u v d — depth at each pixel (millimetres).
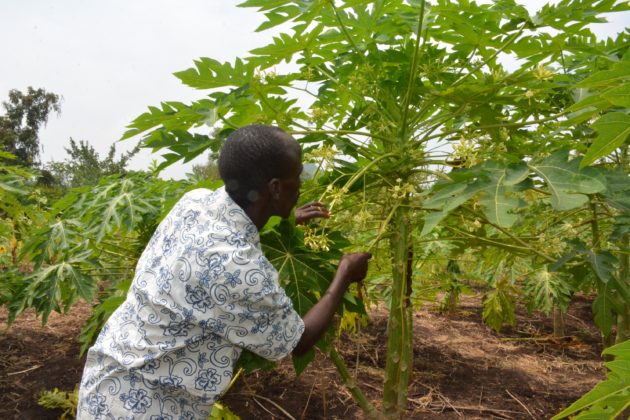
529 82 2684
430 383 4273
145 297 1842
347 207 2689
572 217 3668
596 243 3080
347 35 2711
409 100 2602
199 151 2617
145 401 1810
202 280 1749
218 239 1795
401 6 2941
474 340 5453
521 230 3445
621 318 3736
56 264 4086
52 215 4324
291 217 2391
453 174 2133
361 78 2842
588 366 4750
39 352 4840
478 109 2789
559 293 4902
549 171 2094
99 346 1912
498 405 3877
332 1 2465
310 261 2553
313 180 2840
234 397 3963
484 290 7594
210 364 1839
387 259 3340
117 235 4871
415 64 2523
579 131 2992
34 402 3855
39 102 36125
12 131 34938
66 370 4410
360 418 3631
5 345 4957
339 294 2205
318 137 2848
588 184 1940
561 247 2674
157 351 1786
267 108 2859
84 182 25031
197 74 2646
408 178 2688
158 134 2621
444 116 2672
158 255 1914
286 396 3977
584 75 3277
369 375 4375
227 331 1793
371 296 4695
